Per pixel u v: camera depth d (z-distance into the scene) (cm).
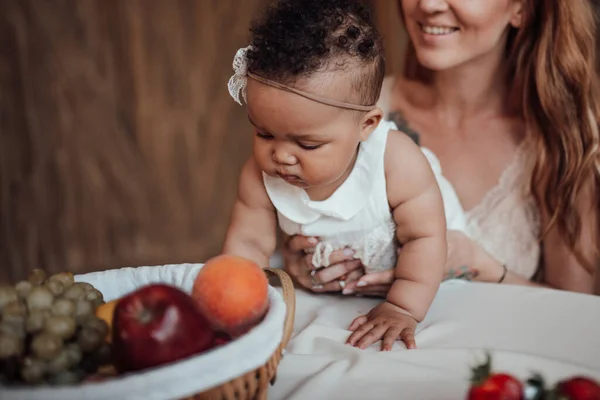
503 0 155
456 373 92
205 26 298
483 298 121
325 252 123
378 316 113
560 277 175
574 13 157
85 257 302
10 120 283
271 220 126
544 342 104
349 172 117
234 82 109
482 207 177
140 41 293
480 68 170
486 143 178
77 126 292
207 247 320
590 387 70
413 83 186
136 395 69
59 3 280
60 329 76
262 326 78
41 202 292
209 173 314
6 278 292
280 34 100
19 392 69
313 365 96
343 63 100
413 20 161
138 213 307
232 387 74
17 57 279
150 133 302
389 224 121
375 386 90
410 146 117
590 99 162
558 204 167
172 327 73
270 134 104
